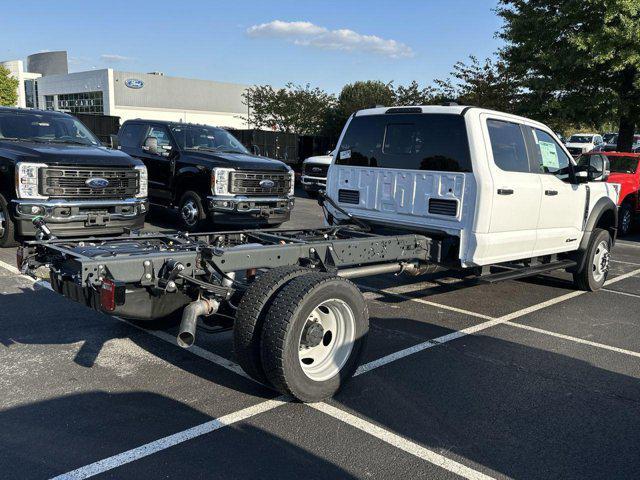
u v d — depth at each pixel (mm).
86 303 3885
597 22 16188
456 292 7652
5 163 8211
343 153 6996
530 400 4348
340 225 6535
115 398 4043
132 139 12156
